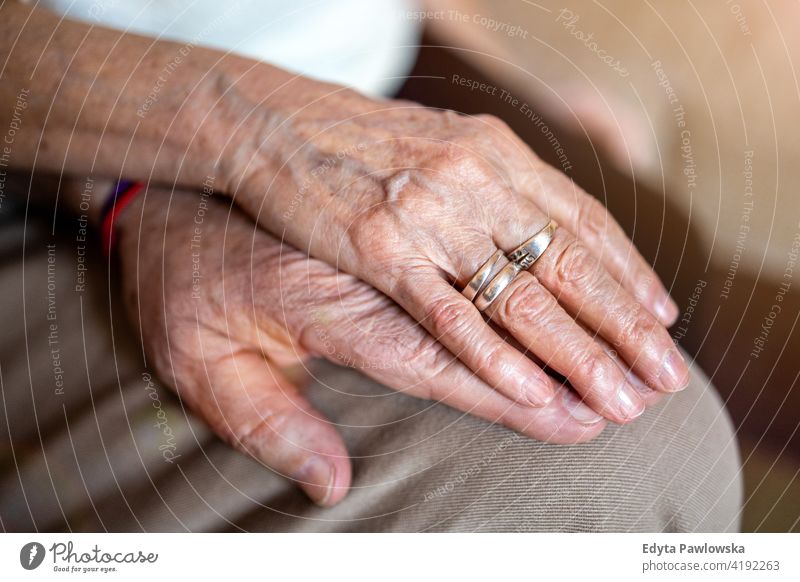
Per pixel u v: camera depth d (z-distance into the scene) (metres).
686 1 0.95
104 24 0.55
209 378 0.49
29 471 0.47
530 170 0.52
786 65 0.91
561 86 0.79
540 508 0.45
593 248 0.51
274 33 0.63
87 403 0.50
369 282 0.47
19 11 0.54
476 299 0.45
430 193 0.47
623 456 0.46
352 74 0.68
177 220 0.53
